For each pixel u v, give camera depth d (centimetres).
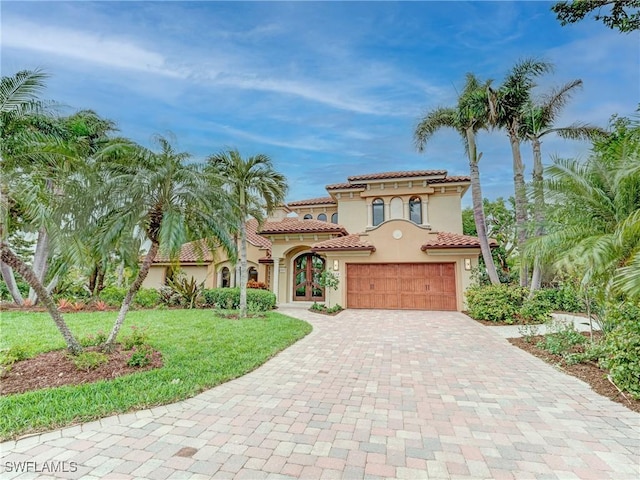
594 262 774
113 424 534
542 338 1145
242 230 1736
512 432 513
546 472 412
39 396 617
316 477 403
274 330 1299
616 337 705
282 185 1819
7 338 1098
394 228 2092
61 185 903
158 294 2150
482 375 791
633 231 698
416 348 1062
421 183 2655
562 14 1116
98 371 767
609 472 411
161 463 428
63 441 481
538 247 998
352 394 671
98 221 906
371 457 446
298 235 2428
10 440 482
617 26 1075
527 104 1842
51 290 2036
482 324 1504
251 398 649
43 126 930
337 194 2827
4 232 778
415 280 2052
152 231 977
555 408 601
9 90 785
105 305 1961
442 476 406
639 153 816
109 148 904
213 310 1933
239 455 448
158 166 940
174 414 574
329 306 2050
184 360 870
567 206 968
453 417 565
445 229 2606
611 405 613
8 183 777
